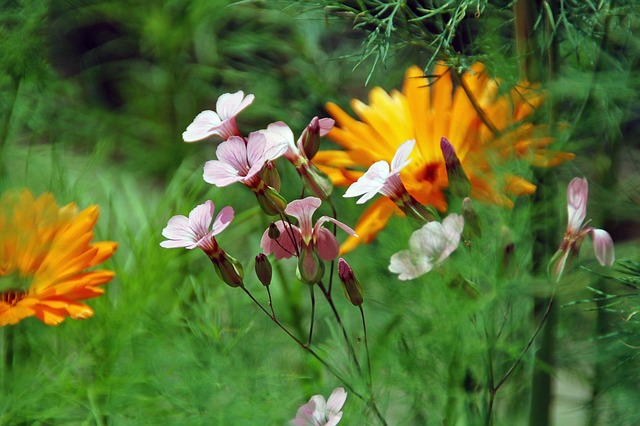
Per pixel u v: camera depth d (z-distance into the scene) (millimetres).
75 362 600
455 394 561
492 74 582
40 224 592
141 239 667
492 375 554
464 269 561
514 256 544
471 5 594
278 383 579
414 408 568
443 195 563
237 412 565
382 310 598
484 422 555
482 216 572
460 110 578
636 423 590
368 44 595
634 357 585
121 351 604
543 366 563
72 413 598
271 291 632
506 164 560
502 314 565
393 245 595
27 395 588
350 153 585
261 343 606
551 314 560
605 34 586
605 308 578
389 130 585
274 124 544
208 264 657
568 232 530
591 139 597
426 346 566
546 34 563
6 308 580
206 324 605
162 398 582
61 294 586
